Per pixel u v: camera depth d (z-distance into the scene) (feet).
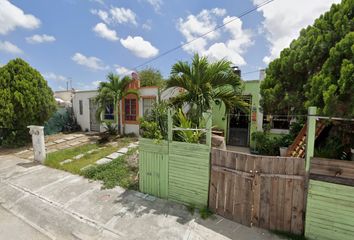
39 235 9.40
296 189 8.73
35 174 17.53
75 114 43.47
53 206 12.05
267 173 9.21
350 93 8.14
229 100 14.90
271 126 22.22
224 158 10.33
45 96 30.17
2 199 13.28
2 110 25.35
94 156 22.41
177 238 8.87
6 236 9.33
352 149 11.46
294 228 8.89
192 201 11.53
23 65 28.53
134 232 9.37
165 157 12.19
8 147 27.94
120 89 32.94
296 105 12.57
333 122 10.85
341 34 10.12
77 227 9.93
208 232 9.25
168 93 19.81
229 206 10.26
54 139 32.32
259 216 9.50
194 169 11.27
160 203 12.05
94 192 13.76
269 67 15.21
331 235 8.08
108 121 35.65
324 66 9.75
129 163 18.70
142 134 13.42
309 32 12.03
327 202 8.03
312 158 8.23
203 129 11.35
